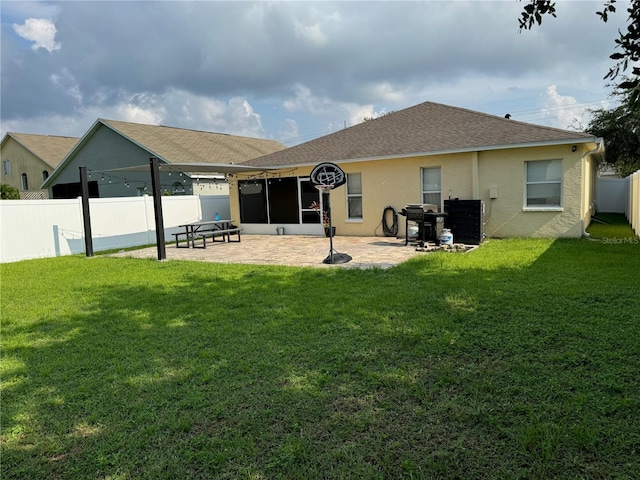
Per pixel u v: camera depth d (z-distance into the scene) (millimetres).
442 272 7383
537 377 3258
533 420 2676
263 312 5379
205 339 4488
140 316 5512
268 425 2805
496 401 2953
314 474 2299
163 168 14188
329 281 7074
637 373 3230
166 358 4035
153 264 10008
